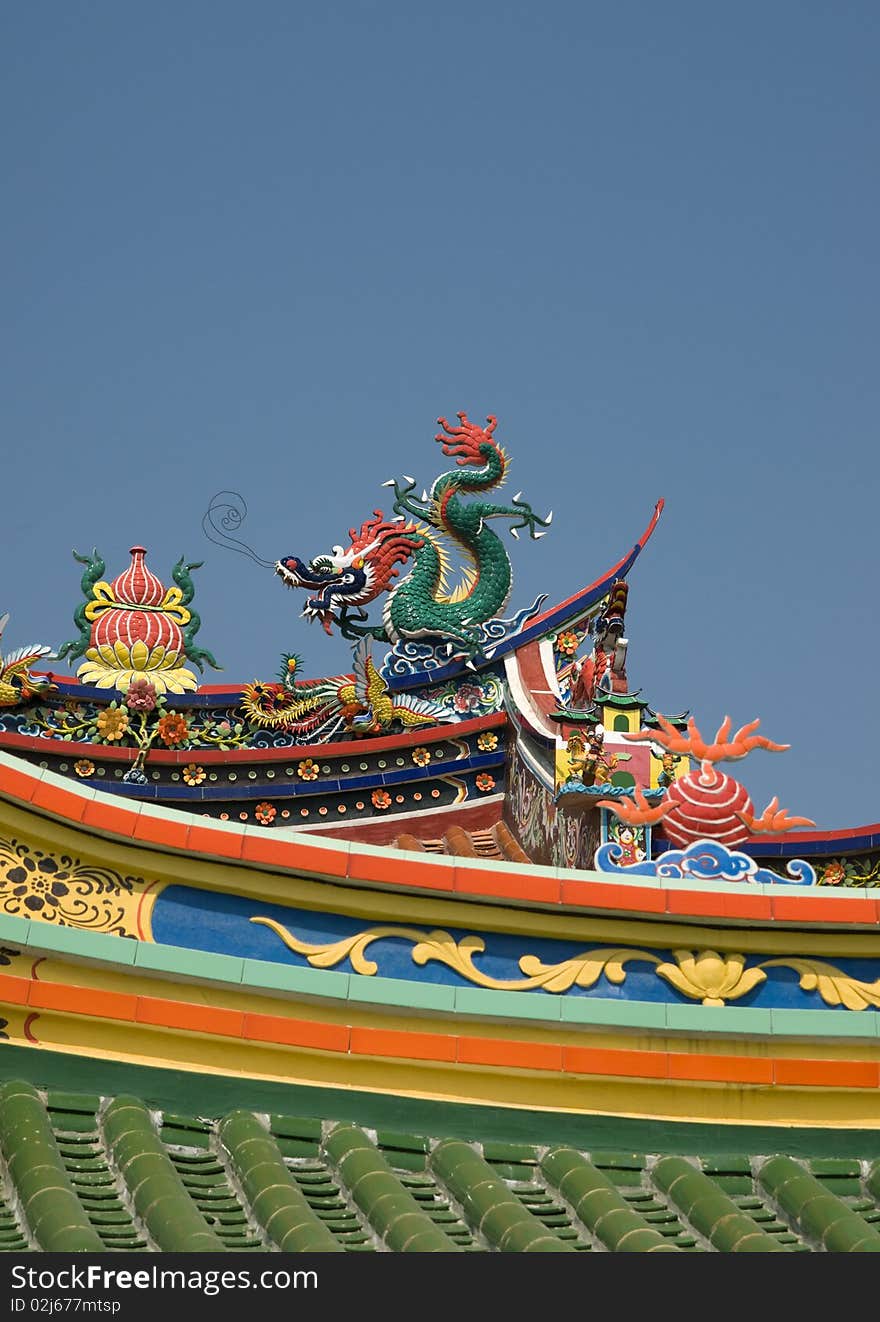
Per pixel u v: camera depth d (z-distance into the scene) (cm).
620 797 1488
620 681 1677
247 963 1147
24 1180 1037
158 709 2184
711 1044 1204
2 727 2153
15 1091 1095
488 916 1209
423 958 1194
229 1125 1127
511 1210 1093
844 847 2117
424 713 2148
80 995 1116
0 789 1130
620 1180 1170
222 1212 1060
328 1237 1032
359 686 2159
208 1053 1142
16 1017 1106
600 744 1507
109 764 2153
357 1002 1159
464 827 2117
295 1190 1078
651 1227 1112
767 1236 1113
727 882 1242
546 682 2117
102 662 2203
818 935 1242
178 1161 1100
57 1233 986
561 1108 1183
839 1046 1214
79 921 1136
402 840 2066
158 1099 1123
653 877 1231
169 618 2245
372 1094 1160
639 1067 1189
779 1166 1183
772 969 1234
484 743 2138
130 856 1162
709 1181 1166
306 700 2188
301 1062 1157
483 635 2159
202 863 1173
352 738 2172
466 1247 1070
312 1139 1141
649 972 1221
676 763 1517
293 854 1180
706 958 1227
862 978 1238
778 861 2119
